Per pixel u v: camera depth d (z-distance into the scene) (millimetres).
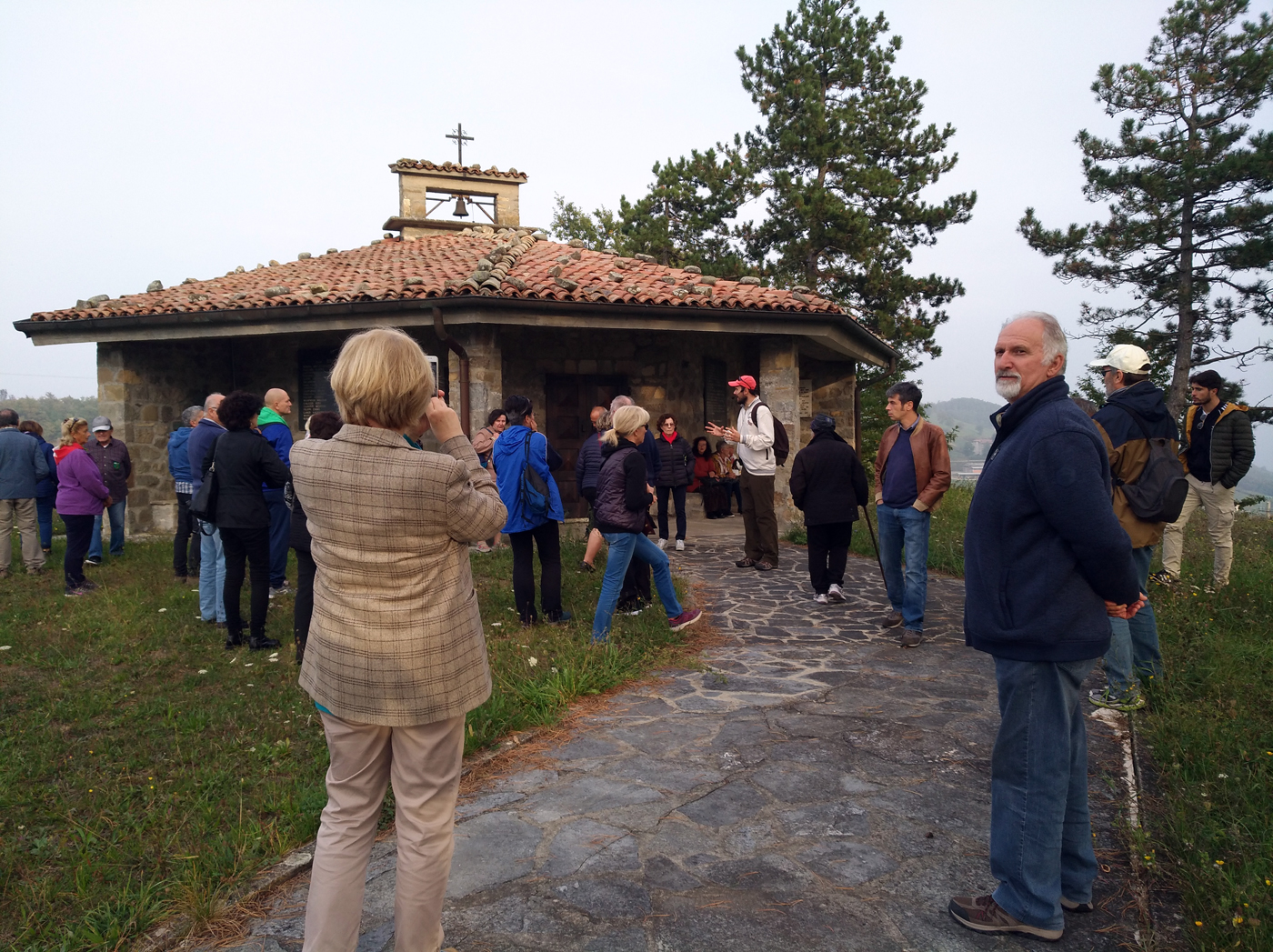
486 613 6148
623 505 5195
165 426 11078
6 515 7844
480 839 2889
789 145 20594
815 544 6703
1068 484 2143
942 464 5324
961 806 3104
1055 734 2283
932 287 21609
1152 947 2254
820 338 10984
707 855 2762
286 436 6586
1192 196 18141
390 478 1946
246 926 2471
